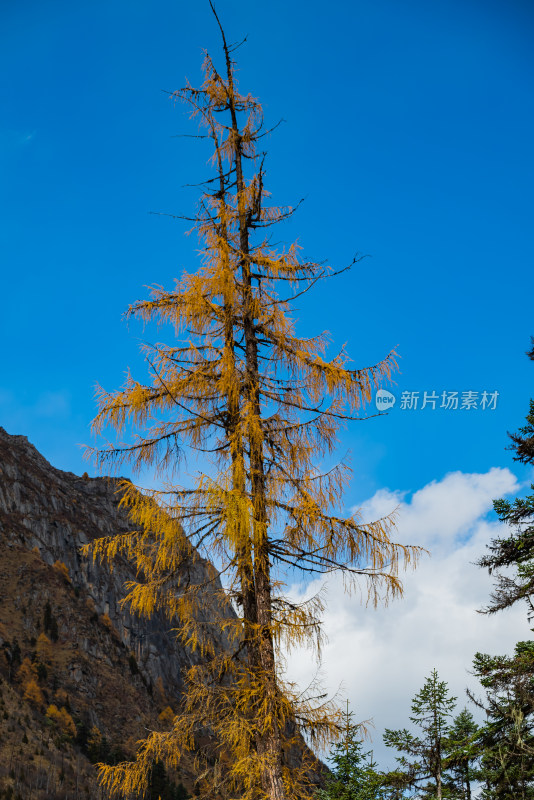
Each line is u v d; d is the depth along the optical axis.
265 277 9.80
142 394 8.95
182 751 8.03
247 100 10.51
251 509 8.20
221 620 8.37
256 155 10.47
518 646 16.50
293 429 9.22
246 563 8.47
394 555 8.51
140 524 8.23
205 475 8.26
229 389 9.09
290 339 9.59
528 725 15.62
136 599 8.27
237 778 7.73
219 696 8.02
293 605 8.56
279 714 8.04
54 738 179.12
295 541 8.76
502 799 16.38
